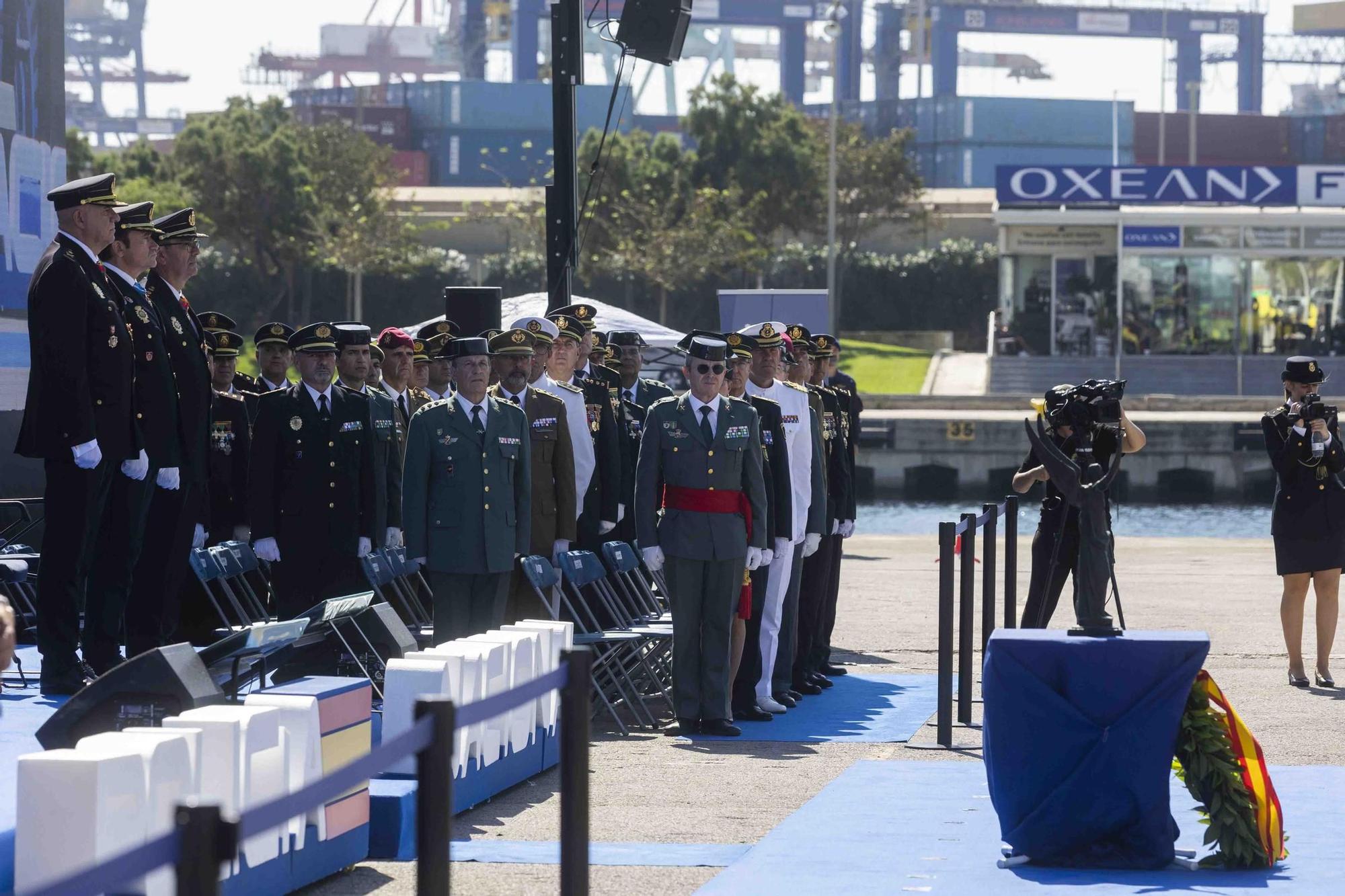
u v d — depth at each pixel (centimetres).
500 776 1554
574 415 2197
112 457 1599
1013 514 2295
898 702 2248
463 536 1823
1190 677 1257
